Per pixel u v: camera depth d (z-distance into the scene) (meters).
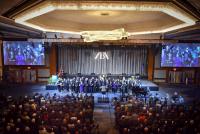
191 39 25.56
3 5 8.47
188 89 29.12
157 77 31.92
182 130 13.41
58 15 17.70
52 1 10.94
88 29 22.72
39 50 30.66
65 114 15.55
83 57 32.38
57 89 28.31
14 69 31.33
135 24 21.77
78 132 13.40
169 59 30.44
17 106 17.86
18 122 14.30
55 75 29.92
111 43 29.25
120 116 16.72
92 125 14.63
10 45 30.27
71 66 32.62
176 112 16.50
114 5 11.45
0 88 28.58
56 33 26.81
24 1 9.29
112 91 27.92
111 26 22.52
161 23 19.53
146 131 13.36
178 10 11.24
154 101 19.88
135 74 32.56
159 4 11.01
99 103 23.80
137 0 10.73
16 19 12.35
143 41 26.14
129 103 18.66
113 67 32.56
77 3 11.24
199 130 13.31
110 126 17.55
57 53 32.25
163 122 14.41
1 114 15.87
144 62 32.47
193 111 16.39
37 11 11.51
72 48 32.12
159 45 29.94
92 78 29.17
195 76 31.39
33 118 14.62
